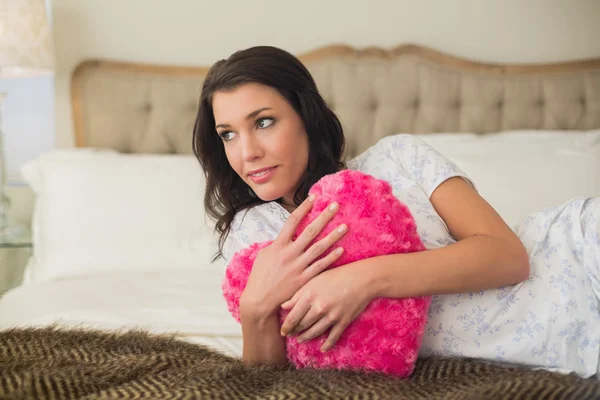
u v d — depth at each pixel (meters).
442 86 2.39
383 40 2.49
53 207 2.01
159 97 2.39
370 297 0.84
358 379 0.79
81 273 1.91
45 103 2.57
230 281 0.97
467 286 0.88
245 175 1.03
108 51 2.44
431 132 2.40
